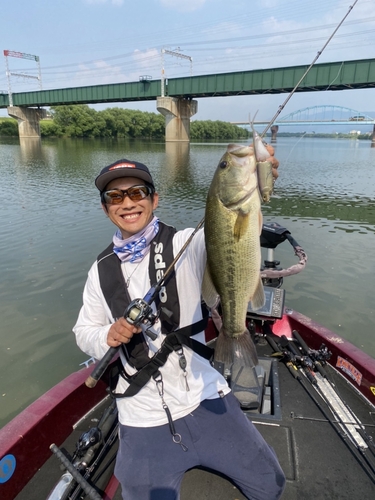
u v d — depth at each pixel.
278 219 11.91
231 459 1.89
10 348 4.97
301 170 25.47
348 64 23.88
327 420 2.61
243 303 1.82
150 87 42.78
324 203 14.46
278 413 2.66
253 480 1.89
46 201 14.23
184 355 1.95
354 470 2.25
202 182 19.28
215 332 3.72
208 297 1.89
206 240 1.80
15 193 15.83
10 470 2.16
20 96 55.56
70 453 2.43
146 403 1.92
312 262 8.02
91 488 1.99
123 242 2.00
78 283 6.78
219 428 1.93
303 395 2.86
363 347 5.09
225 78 33.53
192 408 1.92
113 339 1.83
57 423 2.50
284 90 29.17
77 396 2.67
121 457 1.89
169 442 1.88
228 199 1.69
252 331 3.41
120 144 54.22
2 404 4.07
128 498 1.83
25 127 59.72
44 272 7.27
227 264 1.76
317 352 3.10
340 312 5.97
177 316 1.95
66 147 46.09
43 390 4.27
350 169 26.19
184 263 1.98
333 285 6.91
